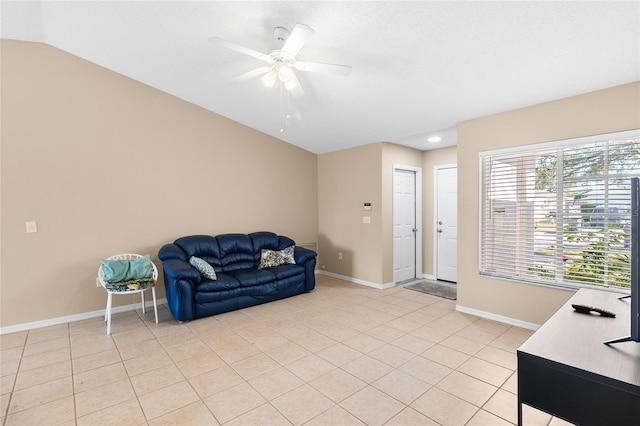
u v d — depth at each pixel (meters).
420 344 2.95
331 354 2.77
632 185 1.37
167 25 2.79
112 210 3.83
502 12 2.05
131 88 3.94
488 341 3.00
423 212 5.67
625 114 2.70
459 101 3.32
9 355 2.76
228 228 4.83
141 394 2.20
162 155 4.20
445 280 5.42
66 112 3.54
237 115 4.68
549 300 3.14
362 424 1.88
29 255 3.36
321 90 3.53
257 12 2.41
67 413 2.00
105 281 3.35
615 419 1.14
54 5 2.72
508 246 3.44
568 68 2.55
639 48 2.24
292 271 4.45
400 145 5.21
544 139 3.15
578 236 2.97
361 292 4.73
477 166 3.66
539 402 1.32
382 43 2.55
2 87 3.24
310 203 5.91
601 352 1.34
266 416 1.96
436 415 1.96
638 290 1.35
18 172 3.30
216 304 3.72
